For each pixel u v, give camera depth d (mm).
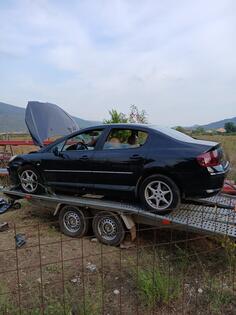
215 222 4938
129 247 5336
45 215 7121
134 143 5492
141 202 5332
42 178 6430
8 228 6309
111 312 3568
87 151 5891
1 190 7188
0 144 12359
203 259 4941
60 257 4957
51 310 3428
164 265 4660
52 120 11461
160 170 5105
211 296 3906
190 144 5078
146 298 3748
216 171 4906
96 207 5469
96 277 4336
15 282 4195
